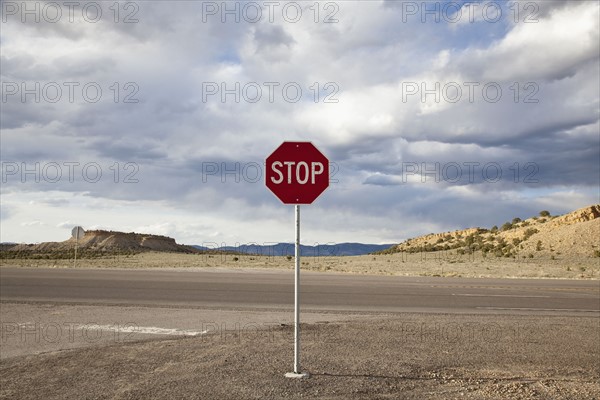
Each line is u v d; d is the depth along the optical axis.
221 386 6.46
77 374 7.10
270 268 36.28
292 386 6.47
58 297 16.44
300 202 6.98
